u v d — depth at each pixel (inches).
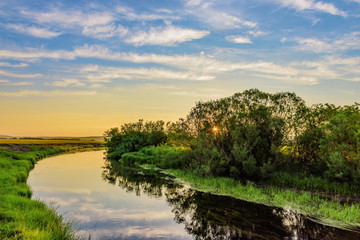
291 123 736.3
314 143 727.1
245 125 767.1
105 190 689.6
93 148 3457.2
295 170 750.5
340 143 630.5
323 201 505.4
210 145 819.4
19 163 979.3
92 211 490.0
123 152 1724.9
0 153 1169.4
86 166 1254.3
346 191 557.3
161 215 470.3
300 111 740.7
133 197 611.8
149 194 643.5
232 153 754.8
